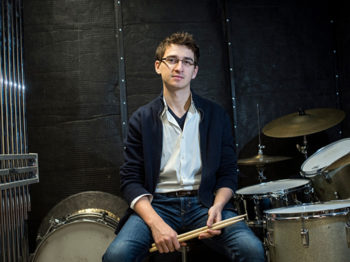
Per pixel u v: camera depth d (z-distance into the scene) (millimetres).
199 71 2980
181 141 1939
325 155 2344
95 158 2885
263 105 3008
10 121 2320
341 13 3016
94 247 2201
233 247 1655
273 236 1719
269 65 3039
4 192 2066
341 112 2607
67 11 2959
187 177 1927
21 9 2568
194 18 3010
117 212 2660
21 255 2273
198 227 1829
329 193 2055
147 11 2980
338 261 1545
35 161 2363
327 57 3080
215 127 1989
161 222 1655
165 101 2025
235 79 3002
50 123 2891
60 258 2203
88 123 2902
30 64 2918
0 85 2227
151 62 2955
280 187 2215
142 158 1970
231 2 3037
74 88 2918
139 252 1661
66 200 2695
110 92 2934
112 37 2963
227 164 2004
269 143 2984
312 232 1575
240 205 2201
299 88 3047
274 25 3062
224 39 3016
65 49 2936
